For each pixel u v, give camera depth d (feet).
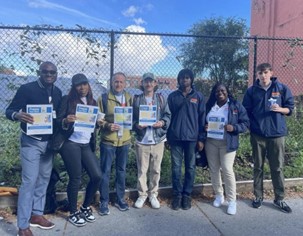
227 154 15.57
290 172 19.94
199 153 16.43
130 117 14.87
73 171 13.64
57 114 13.19
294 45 24.48
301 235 13.28
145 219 14.64
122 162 15.24
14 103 12.75
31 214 13.64
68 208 15.12
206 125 15.88
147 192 16.30
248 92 16.15
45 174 13.74
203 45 29.25
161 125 15.33
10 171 18.15
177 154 15.80
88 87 13.66
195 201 16.81
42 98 12.78
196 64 28.96
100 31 19.51
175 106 15.53
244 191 18.08
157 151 15.61
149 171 16.26
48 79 12.69
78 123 13.30
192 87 15.74
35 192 13.70
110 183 17.40
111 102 14.87
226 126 15.26
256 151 15.94
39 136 12.85
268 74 15.33
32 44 19.01
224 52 29.86
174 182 15.88
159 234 13.24
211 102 16.16
